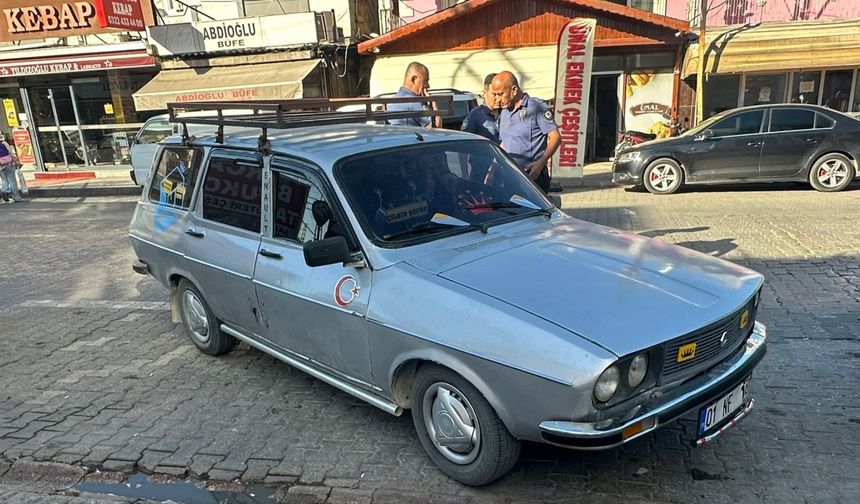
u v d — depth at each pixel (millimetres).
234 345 4855
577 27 10180
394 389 3145
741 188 11602
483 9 15008
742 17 15062
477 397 2777
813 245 6973
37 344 5340
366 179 3408
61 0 16453
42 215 12812
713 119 11148
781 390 3801
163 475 3336
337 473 3238
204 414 3943
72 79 18250
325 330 3402
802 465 3080
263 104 3672
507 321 2633
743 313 2959
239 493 3148
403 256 3150
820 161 10562
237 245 3957
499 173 3967
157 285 6992
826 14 14664
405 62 15758
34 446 3672
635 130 15523
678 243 7406
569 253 3219
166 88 15977
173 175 4738
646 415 2520
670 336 2551
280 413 3906
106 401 4203
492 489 3020
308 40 15422
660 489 2963
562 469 3152
